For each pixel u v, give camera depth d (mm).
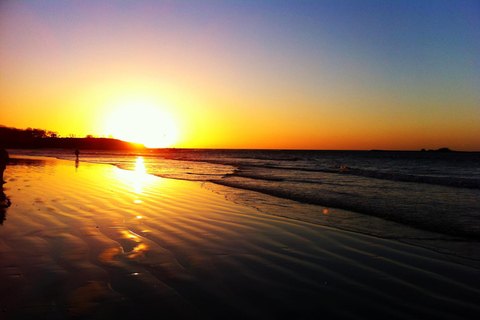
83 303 3174
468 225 7117
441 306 3359
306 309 3236
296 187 14328
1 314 2918
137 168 26812
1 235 5465
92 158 46938
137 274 3963
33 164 26984
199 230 6277
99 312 3018
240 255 4863
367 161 60125
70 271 3969
